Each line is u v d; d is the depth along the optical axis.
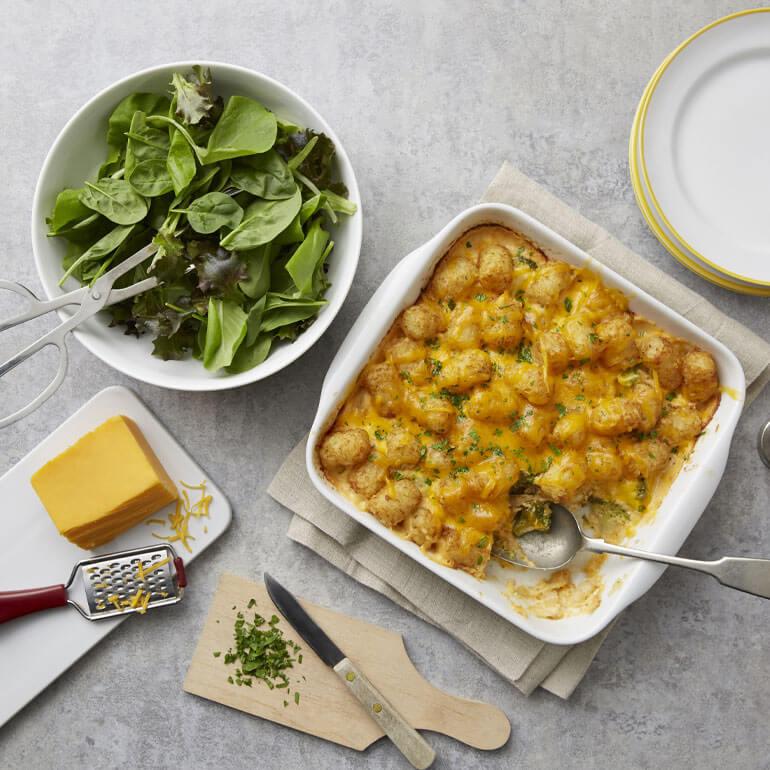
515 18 0.95
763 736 0.93
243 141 0.85
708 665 0.94
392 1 0.95
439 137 0.95
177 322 0.85
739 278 0.88
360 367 0.85
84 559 0.94
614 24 0.95
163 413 0.95
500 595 0.87
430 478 0.86
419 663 0.94
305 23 0.95
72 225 0.86
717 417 0.86
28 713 0.94
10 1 0.95
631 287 0.85
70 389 0.95
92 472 0.90
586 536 0.88
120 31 0.95
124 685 0.95
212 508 0.94
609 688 0.94
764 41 0.90
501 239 0.87
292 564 0.94
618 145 0.94
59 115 0.95
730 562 0.83
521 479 0.86
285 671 0.93
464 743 0.93
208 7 0.95
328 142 0.86
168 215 0.85
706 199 0.91
